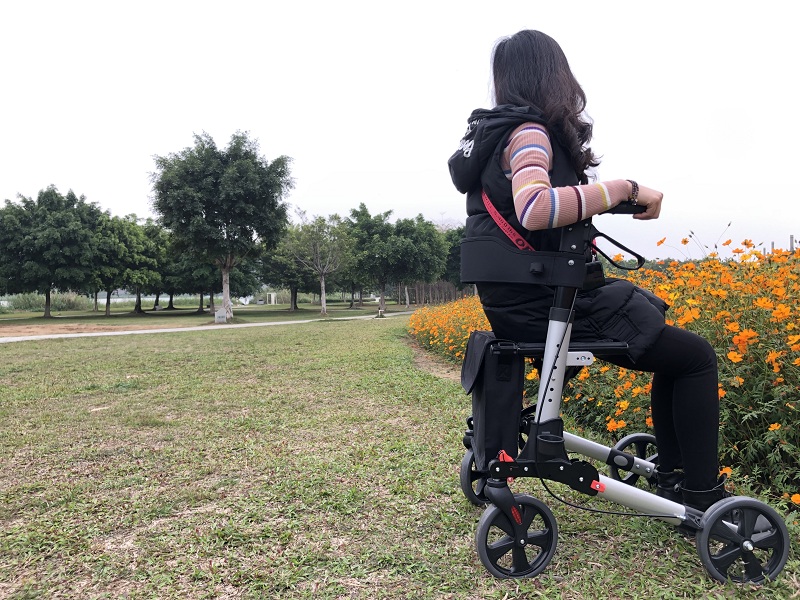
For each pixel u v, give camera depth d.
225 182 22.36
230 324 20.92
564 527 2.03
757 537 1.61
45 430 3.92
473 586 1.68
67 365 7.67
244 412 4.39
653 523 2.00
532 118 1.50
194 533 2.12
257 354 8.68
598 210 1.46
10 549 2.05
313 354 8.41
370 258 31.12
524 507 1.68
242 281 37.69
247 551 1.97
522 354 1.61
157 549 2.01
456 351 7.30
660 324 1.56
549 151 1.51
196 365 7.47
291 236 29.73
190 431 3.80
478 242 1.58
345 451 3.18
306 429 3.75
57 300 45.16
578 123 1.55
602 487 1.64
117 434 3.77
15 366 7.58
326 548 1.97
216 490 2.63
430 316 10.88
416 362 7.51
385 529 2.12
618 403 2.87
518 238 1.54
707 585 1.61
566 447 1.96
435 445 3.21
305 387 5.43
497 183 1.53
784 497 2.08
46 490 2.71
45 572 1.88
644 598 1.56
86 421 4.18
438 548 1.94
